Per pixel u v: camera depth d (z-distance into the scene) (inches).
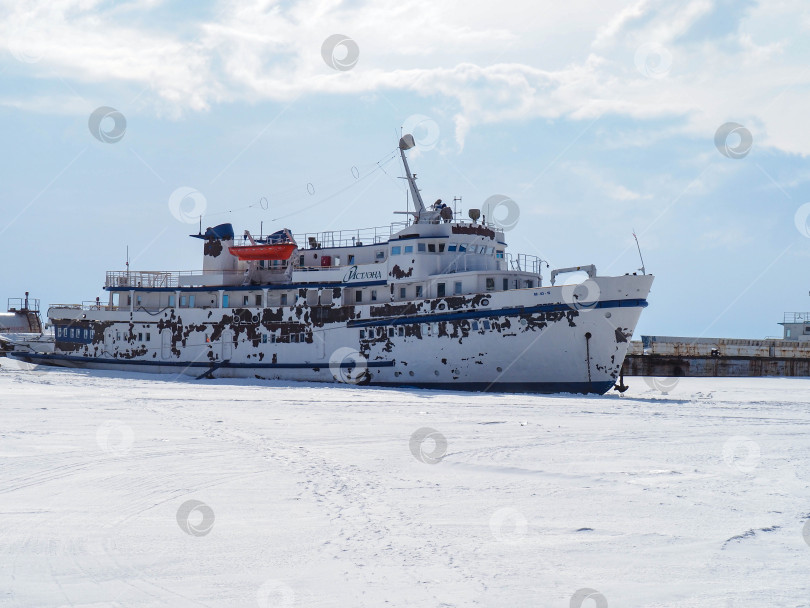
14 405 1451.8
